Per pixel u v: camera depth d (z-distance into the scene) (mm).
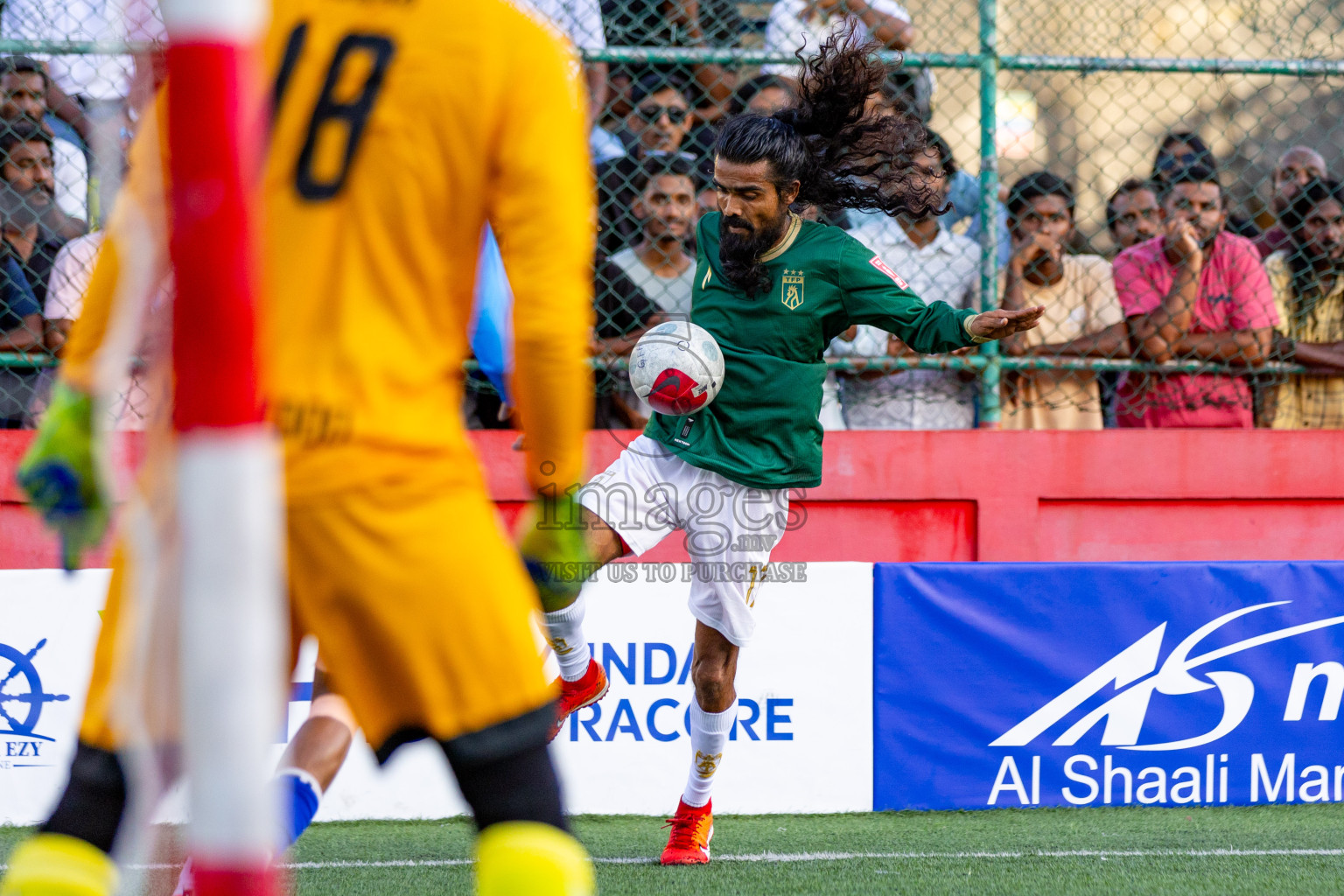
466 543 5715
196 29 3480
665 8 18734
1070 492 17609
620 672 15602
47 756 14945
